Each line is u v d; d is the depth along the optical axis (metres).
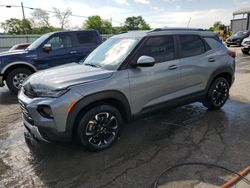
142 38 3.80
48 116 3.04
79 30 8.08
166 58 3.98
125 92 3.48
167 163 3.13
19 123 4.73
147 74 3.70
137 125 4.38
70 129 3.11
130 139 3.84
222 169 2.96
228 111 4.98
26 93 3.44
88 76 3.29
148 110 3.85
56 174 3.00
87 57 4.41
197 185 2.68
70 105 3.03
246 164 3.05
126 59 3.57
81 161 3.25
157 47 3.89
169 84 4.00
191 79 4.32
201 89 4.56
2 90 7.89
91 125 3.31
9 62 6.94
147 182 2.78
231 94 6.21
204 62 4.47
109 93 3.31
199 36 4.54
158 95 3.91
